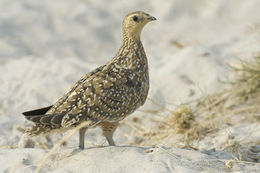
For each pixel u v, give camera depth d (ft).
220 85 44.34
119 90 27.78
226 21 65.21
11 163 27.12
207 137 35.60
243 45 53.57
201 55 49.06
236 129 35.83
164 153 26.76
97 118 27.12
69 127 26.58
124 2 72.38
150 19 29.58
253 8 66.59
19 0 71.77
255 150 31.30
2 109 42.52
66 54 59.98
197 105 40.93
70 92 27.58
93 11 69.77
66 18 67.87
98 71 28.78
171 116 38.42
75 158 26.63
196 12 69.00
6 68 51.21
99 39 64.39
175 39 62.75
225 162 27.30
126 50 29.63
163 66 50.34
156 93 44.55
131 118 41.70
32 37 63.00
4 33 62.85
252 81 41.04
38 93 45.27
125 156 26.27
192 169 25.40
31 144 32.19
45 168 26.27
